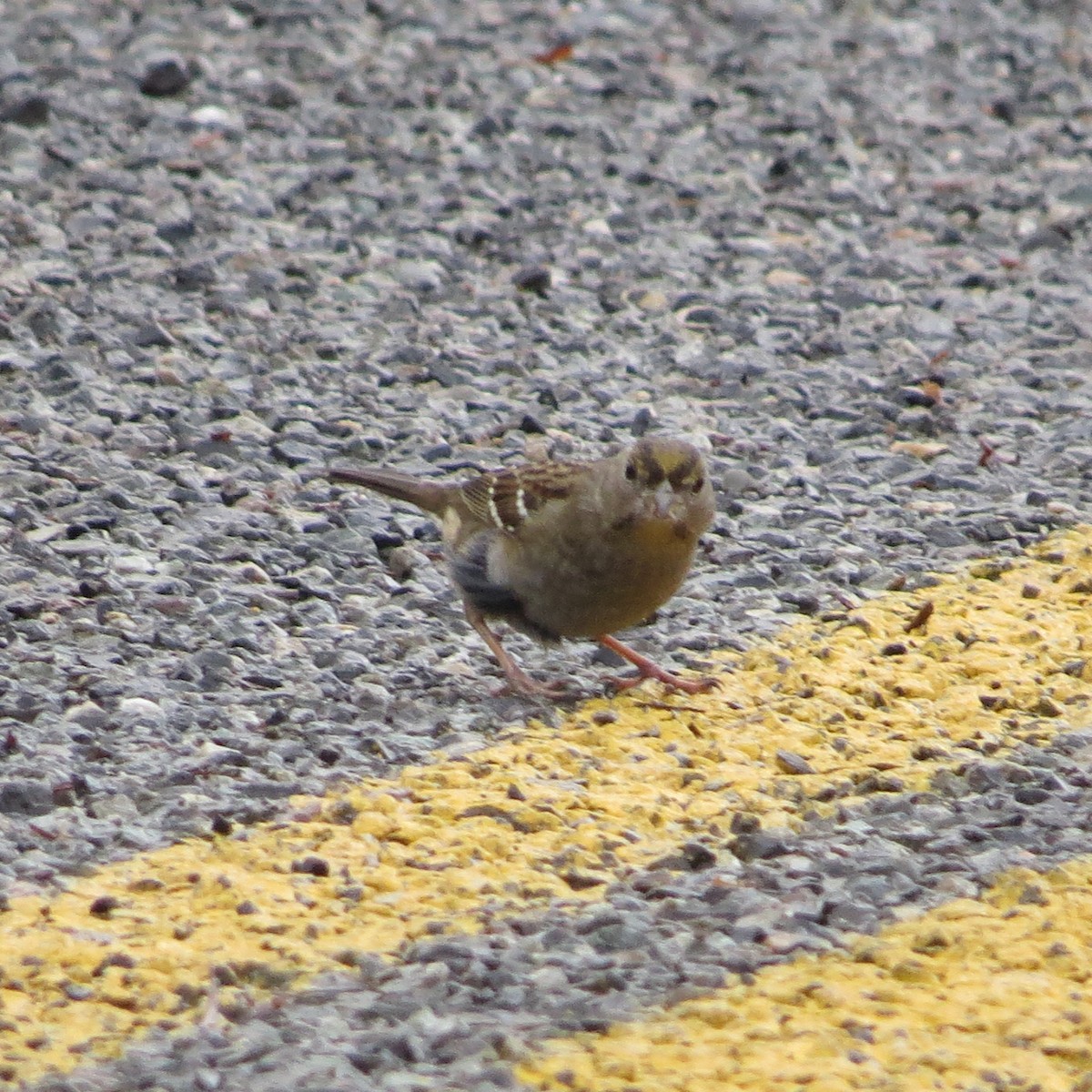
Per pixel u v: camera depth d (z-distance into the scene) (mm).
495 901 9711
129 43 24531
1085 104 25453
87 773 10867
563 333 18625
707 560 14438
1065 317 19547
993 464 16344
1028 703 12305
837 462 16266
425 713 11953
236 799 10633
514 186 21734
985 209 22141
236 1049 8305
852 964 9164
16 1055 8281
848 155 23250
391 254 19938
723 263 20328
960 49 27016
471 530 12586
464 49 25453
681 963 9109
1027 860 10156
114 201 20328
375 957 9078
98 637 12570
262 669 12359
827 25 27531
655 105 24250
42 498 14609
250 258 19375
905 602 13797
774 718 12031
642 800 10898
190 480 15125
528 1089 8094
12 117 21922
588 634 12375
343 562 14109
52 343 17344
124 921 9367
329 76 24141
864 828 10656
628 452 11828
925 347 18750
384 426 16547
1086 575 14148
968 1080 8227
